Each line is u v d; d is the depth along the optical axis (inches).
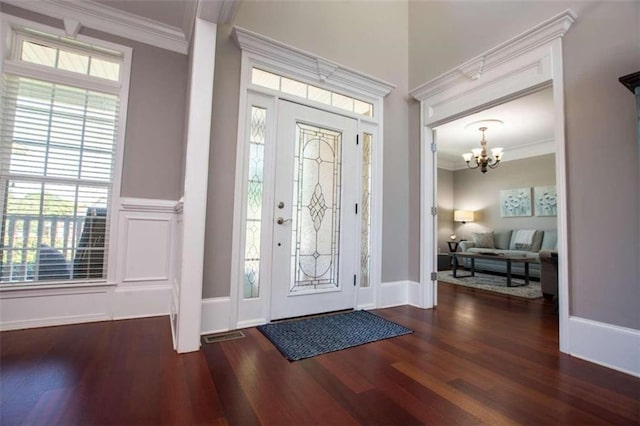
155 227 106.0
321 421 49.7
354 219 119.7
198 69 79.0
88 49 101.1
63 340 80.4
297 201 107.7
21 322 88.4
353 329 95.1
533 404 55.8
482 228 270.7
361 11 126.9
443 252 287.3
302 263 108.2
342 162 117.4
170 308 103.9
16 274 89.4
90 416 49.0
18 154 90.5
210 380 61.6
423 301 125.2
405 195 134.7
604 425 50.1
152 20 103.5
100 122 100.9
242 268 96.3
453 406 54.7
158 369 65.7
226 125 95.2
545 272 139.6
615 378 66.3
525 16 95.6
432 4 130.0
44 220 93.3
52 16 94.4
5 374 61.9
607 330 72.8
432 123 126.9
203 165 78.5
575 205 80.1
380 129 127.3
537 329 98.2
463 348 81.7
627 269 71.0
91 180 99.2
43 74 93.4
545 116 171.6
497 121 180.4
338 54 119.3
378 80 122.8
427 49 131.3
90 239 98.6
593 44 78.7
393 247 129.6
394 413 52.3
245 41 96.6
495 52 101.0
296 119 108.0
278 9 106.3
